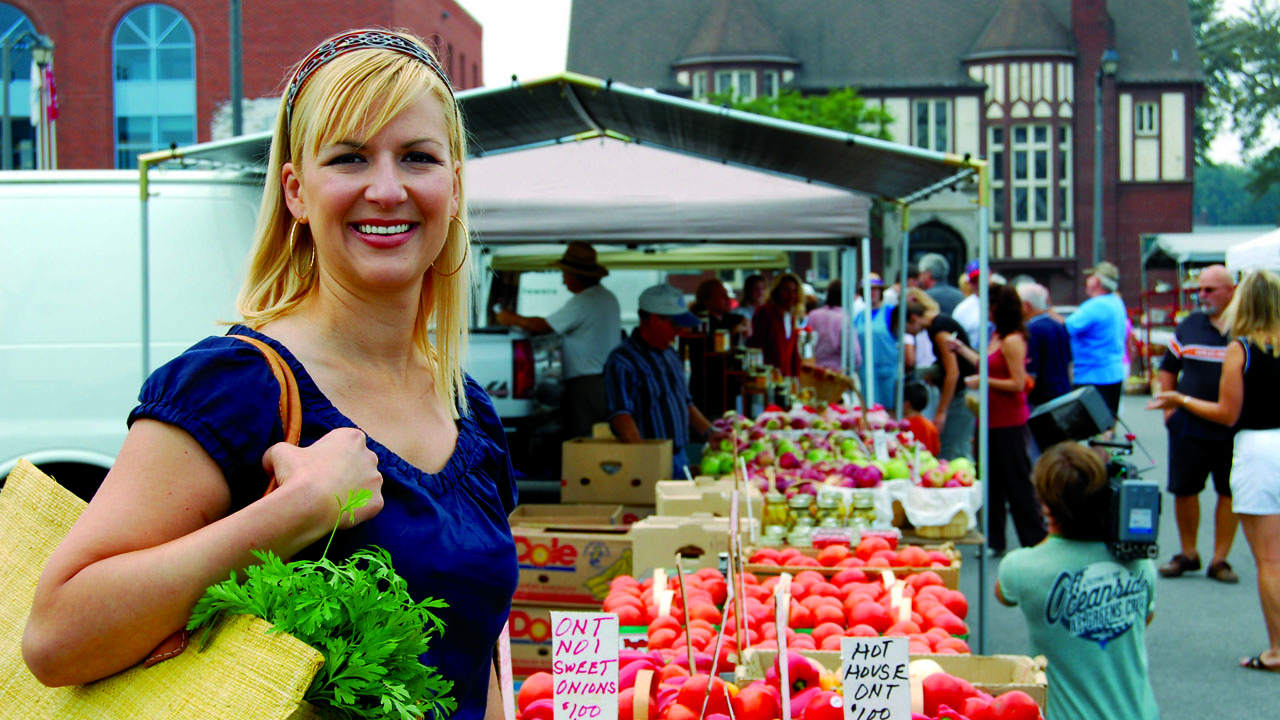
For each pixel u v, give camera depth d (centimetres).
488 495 167
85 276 628
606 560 458
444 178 159
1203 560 810
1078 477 380
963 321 1089
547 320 895
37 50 2033
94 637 123
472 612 154
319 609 124
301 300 162
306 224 166
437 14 3612
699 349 993
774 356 1165
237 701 121
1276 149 6053
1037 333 873
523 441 895
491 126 646
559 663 222
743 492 502
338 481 136
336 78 153
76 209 632
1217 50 6128
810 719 247
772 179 755
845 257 1225
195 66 3025
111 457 623
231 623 125
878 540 432
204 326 626
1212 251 3500
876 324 1170
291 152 160
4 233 628
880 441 589
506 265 1346
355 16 3064
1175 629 646
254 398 141
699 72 5550
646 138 729
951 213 4975
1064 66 5212
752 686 258
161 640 127
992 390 790
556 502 838
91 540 127
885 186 713
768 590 370
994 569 794
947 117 5328
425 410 168
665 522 456
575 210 729
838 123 4406
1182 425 745
